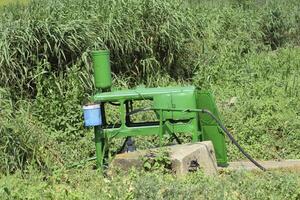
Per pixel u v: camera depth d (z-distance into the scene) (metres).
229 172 7.51
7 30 9.57
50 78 9.37
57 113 9.02
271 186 6.74
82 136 8.93
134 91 7.71
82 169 7.72
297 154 8.88
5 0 15.11
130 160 7.31
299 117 9.59
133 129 7.64
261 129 9.19
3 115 8.38
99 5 10.83
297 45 15.41
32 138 8.05
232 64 12.05
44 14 9.98
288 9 15.97
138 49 10.69
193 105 7.61
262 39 14.95
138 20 10.74
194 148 7.42
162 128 7.65
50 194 6.62
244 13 15.39
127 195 6.52
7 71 9.40
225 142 8.44
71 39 9.70
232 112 9.73
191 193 6.55
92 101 7.85
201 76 11.30
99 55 7.64
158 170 7.18
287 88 10.65
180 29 11.14
